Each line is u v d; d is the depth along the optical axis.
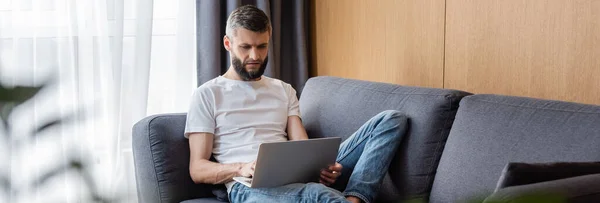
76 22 3.08
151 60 3.37
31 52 3.03
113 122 3.21
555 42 2.08
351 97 2.45
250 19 2.44
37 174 0.37
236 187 2.18
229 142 2.37
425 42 2.68
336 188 2.27
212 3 3.28
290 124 2.52
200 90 2.41
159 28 3.36
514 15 2.23
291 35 3.54
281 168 2.04
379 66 2.99
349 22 3.20
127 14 3.23
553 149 1.65
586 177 1.24
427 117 2.08
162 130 2.34
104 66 3.19
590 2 1.95
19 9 3.01
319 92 2.64
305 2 3.57
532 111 1.79
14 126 0.33
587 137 1.60
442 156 2.01
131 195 0.47
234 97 2.43
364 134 2.21
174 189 2.29
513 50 2.25
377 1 2.97
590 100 1.97
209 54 3.31
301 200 1.98
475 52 2.41
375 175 2.10
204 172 2.23
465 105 2.00
